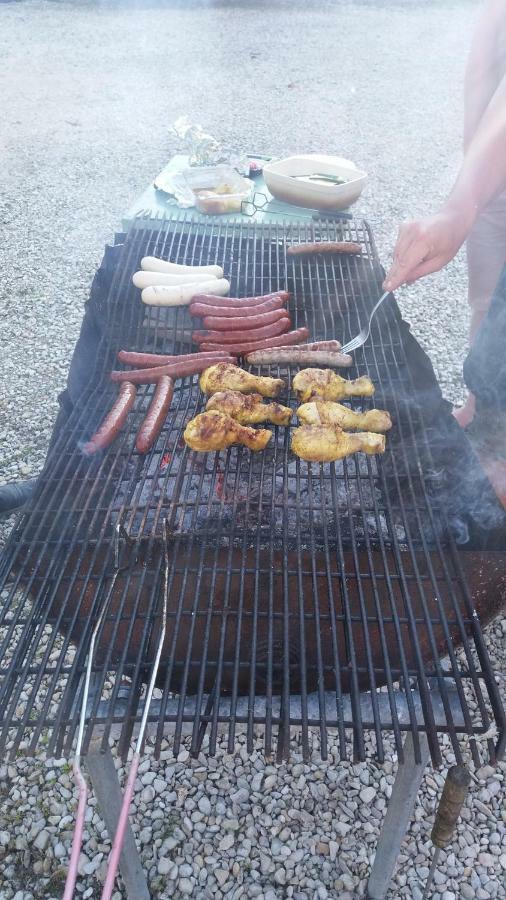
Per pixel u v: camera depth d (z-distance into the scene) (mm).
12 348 1766
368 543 644
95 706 503
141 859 806
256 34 5141
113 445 806
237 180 1592
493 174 871
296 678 598
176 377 898
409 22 5574
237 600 642
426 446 792
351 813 849
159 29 5258
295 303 1106
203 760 898
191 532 645
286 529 661
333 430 755
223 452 797
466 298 2039
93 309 1022
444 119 3607
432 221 830
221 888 782
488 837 833
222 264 1214
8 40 4832
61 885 779
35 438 1449
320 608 643
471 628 582
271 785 873
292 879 791
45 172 2867
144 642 547
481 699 502
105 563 621
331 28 5363
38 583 626
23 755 457
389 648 619
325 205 1499
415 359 965
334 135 3316
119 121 3457
